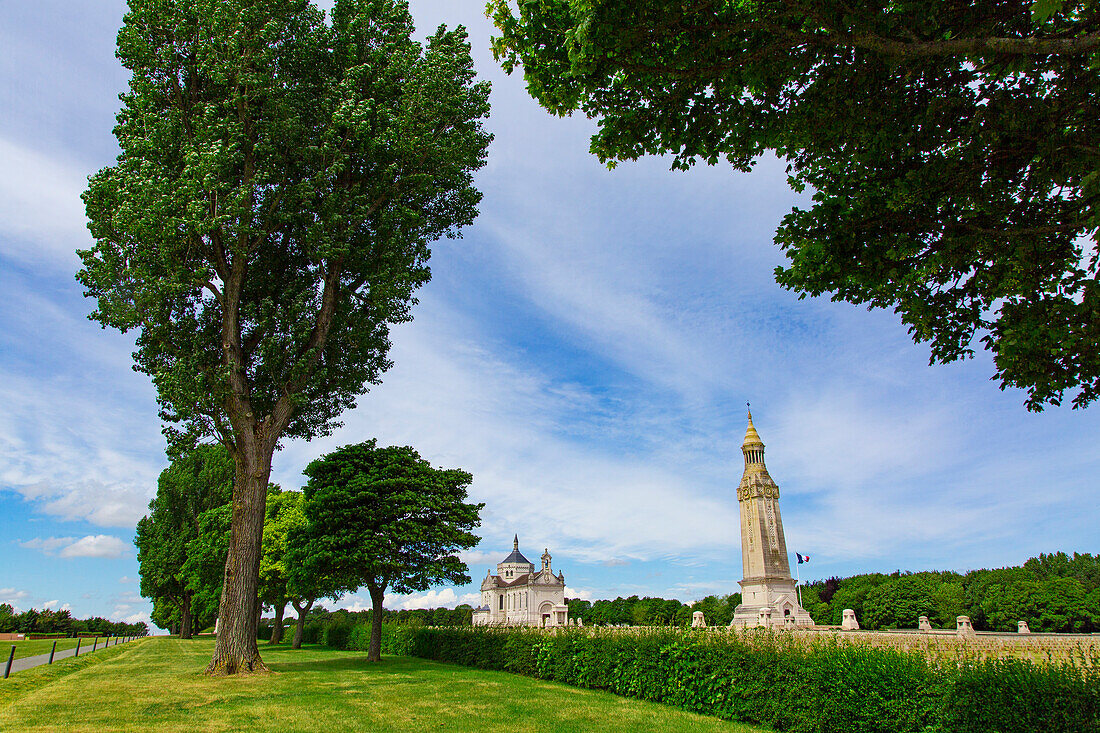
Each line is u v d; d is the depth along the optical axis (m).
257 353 21.77
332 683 18.62
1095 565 100.31
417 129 23.25
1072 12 7.23
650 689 16.91
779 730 13.09
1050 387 8.41
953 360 8.96
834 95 8.20
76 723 12.48
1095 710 8.30
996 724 9.34
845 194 8.95
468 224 27.50
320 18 23.44
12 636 68.38
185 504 62.44
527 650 23.22
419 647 33.16
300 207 22.70
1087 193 6.66
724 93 8.18
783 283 8.84
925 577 102.19
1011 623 80.62
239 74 20.33
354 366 25.86
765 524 90.94
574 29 7.29
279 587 44.66
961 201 8.20
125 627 119.56
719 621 101.06
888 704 11.04
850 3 7.00
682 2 7.05
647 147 9.08
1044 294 8.43
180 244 19.55
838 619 101.00
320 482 27.31
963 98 8.00
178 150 20.45
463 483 29.27
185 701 15.25
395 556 26.25
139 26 20.94
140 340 22.30
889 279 8.65
